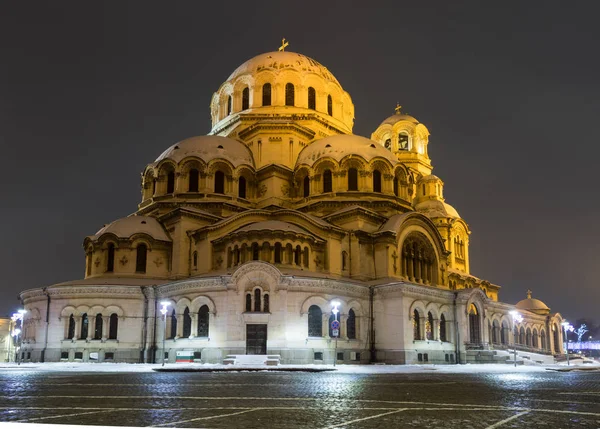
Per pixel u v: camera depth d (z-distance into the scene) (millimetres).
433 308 69188
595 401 22516
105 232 74812
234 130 89000
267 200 79688
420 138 107812
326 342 61594
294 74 89688
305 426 15828
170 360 63531
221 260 69875
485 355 69688
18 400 22453
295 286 61156
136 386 29938
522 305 108688
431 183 102438
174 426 15617
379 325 66625
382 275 72188
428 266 79625
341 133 93062
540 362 73562
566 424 16172
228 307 60781
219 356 60062
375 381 34500
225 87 93375
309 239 69000
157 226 75938
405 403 21594
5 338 97938
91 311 67188
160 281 71312
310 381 34312
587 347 168375
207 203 76812
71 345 66500
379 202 77375
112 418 17203
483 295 74062
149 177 83562
